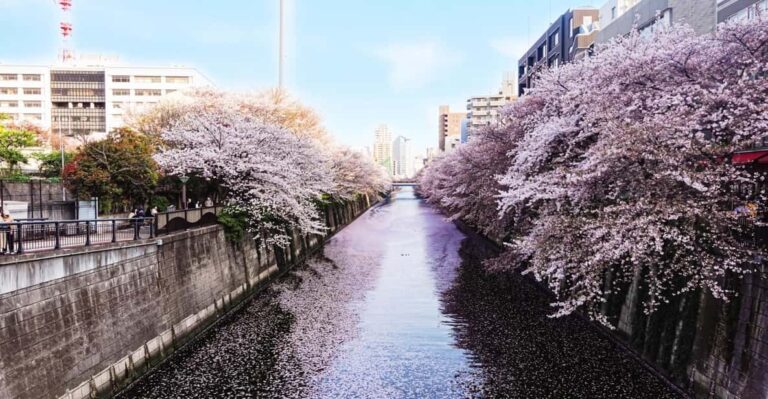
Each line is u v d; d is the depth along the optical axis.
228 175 24.88
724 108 12.84
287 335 18.86
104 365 13.17
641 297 15.93
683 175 11.55
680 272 13.17
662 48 15.09
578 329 19.19
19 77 86.25
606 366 15.34
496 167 26.45
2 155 35.38
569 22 51.03
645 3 26.56
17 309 10.39
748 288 11.41
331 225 50.97
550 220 14.82
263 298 24.98
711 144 12.34
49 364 11.18
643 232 11.98
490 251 39.69
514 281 28.22
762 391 10.56
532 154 17.72
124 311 14.32
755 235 11.52
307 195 28.66
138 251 15.33
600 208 14.13
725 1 22.05
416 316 21.22
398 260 36.00
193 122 26.84
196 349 17.38
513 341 17.84
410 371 15.23
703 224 12.50
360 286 27.44
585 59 20.70
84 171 24.50
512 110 26.14
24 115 86.31
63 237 15.66
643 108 14.41
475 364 15.70
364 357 16.44
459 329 19.31
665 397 13.19
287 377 14.83
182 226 19.30
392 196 151.88
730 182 12.41
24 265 10.61
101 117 87.38
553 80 21.25
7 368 10.00
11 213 19.69
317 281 29.08
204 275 20.23
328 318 21.14
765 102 12.05
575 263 13.99
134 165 25.30
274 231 29.61
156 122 41.59
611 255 12.40
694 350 12.97
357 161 65.81
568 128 16.47
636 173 12.97
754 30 13.41
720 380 11.85
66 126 86.88
